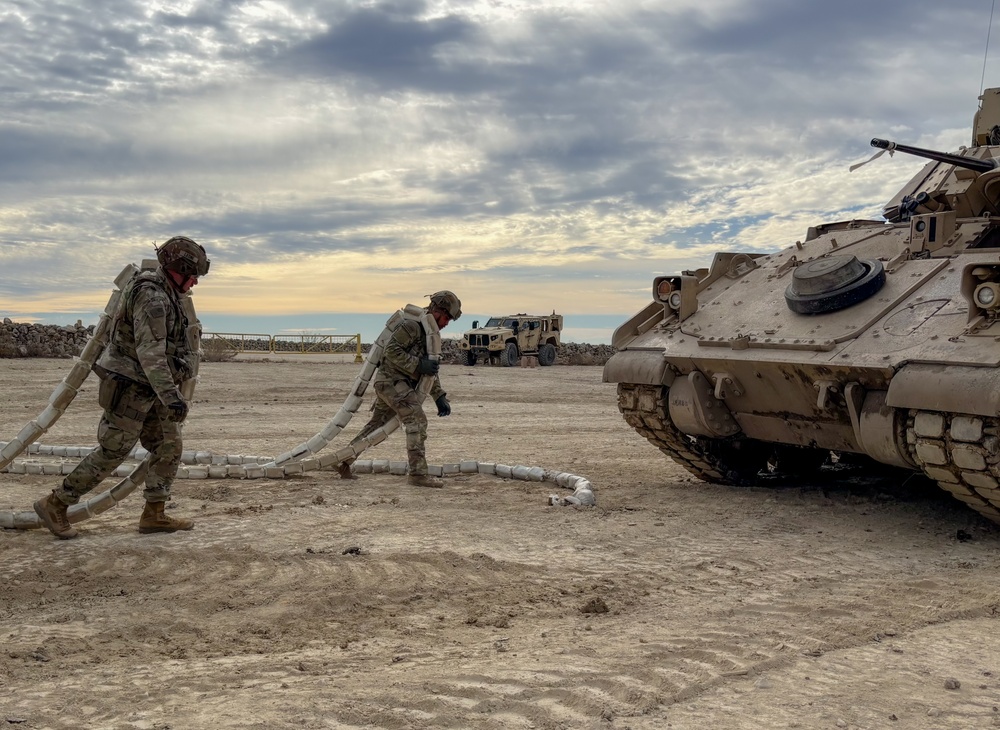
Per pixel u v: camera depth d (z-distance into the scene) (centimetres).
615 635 497
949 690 421
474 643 484
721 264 1056
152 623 518
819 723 379
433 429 1639
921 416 721
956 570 659
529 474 1060
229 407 1933
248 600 568
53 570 637
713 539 753
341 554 682
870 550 721
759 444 1055
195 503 892
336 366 3341
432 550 695
